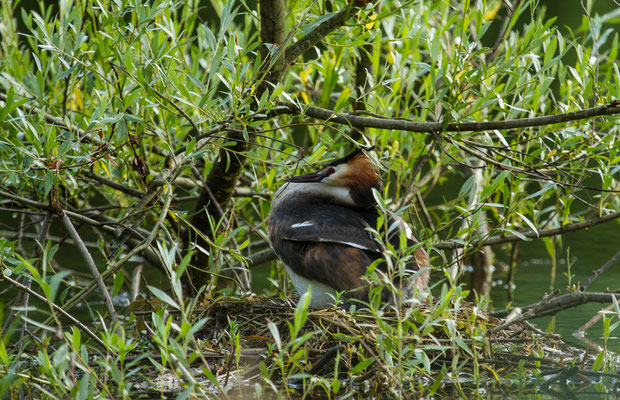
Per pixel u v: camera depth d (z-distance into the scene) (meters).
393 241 8.13
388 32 10.50
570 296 9.24
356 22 8.69
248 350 7.60
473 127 7.79
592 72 8.55
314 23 7.62
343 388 7.10
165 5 7.72
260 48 8.52
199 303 8.95
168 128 8.91
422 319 6.93
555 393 7.04
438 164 11.39
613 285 11.58
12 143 7.47
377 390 7.04
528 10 19.14
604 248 14.03
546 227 11.73
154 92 7.48
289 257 8.25
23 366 7.60
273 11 8.30
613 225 15.88
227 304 8.68
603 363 8.03
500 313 9.98
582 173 9.27
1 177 9.66
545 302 8.19
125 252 11.91
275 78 8.52
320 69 9.80
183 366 5.64
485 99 8.38
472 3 12.45
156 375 7.44
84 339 8.86
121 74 8.39
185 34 11.53
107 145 8.09
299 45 8.48
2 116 7.26
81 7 9.62
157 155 11.41
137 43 8.35
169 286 12.08
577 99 10.47
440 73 8.19
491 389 7.18
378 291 6.46
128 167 9.34
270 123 10.94
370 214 8.85
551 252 11.26
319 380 6.10
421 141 10.25
